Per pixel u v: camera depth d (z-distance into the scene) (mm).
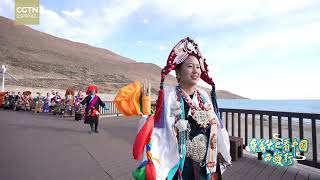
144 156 1965
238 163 5734
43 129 11484
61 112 19609
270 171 5152
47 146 7719
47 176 4902
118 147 7605
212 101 2383
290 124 5621
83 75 105250
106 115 19453
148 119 1928
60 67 105750
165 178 1940
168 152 2010
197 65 2211
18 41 126812
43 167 5492
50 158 6262
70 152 6914
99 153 6820
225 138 2307
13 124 13258
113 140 8773
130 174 5043
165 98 2131
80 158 6273
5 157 6332
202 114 2166
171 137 2031
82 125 13094
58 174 5020
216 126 2256
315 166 5160
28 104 23922
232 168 5340
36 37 148750
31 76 79375
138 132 1913
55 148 7426
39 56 115312
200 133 2150
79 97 16781
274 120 26406
